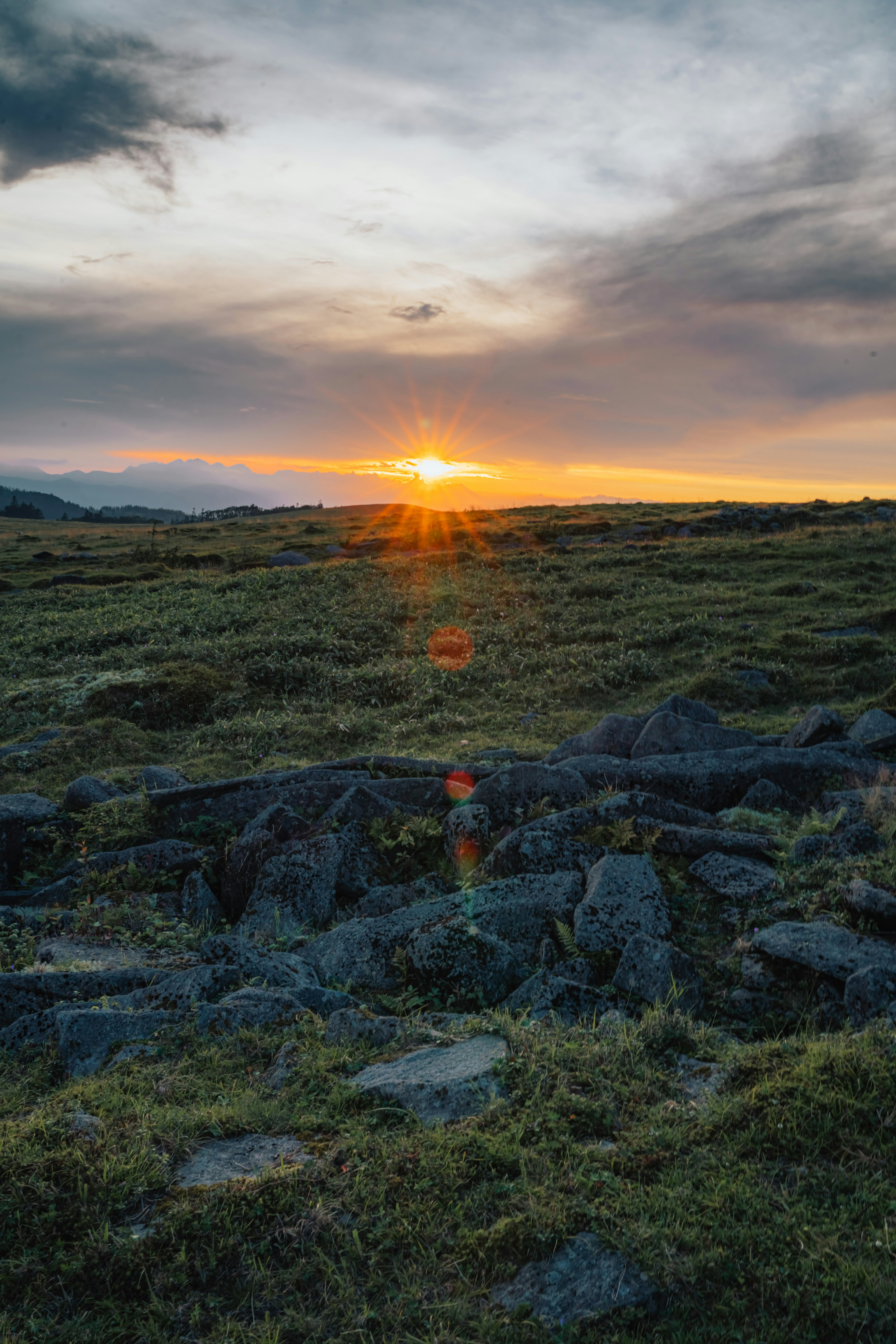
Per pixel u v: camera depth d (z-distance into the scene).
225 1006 5.52
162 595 35.94
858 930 5.96
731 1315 3.00
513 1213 3.48
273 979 6.27
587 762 10.31
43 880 10.06
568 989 5.50
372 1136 4.08
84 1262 3.31
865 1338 2.90
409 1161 3.80
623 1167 3.70
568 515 61.81
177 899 8.99
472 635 24.66
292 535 72.44
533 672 21.20
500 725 17.58
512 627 25.05
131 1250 3.36
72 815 10.98
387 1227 3.46
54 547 74.12
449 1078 4.44
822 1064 4.25
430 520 71.31
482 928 6.86
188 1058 5.04
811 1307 2.98
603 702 18.72
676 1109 4.12
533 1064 4.46
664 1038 4.91
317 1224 3.47
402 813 9.63
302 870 8.43
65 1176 3.77
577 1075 4.40
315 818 10.37
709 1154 3.78
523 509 73.69
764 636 21.69
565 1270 3.18
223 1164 3.94
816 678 18.33
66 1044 5.15
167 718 18.70
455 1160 3.78
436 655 23.23
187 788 10.88
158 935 7.96
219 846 10.19
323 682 20.66
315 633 24.45
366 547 50.94
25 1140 4.06
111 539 81.38
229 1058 5.07
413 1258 3.32
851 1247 3.25
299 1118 4.33
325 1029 5.39
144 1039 5.24
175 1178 3.83
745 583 29.14
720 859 7.54
